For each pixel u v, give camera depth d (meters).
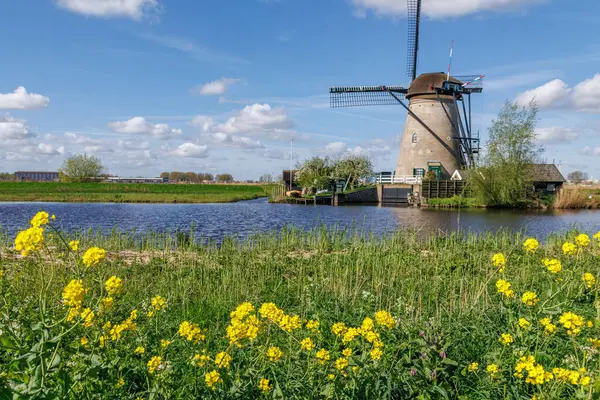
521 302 6.67
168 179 168.12
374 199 58.06
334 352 4.77
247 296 8.11
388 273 9.59
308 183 62.91
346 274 8.91
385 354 4.70
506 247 14.14
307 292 8.16
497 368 4.33
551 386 4.01
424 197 50.28
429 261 11.68
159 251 14.09
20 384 3.07
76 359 3.66
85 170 104.44
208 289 8.60
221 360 3.84
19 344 3.52
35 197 59.00
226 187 95.69
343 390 3.89
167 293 8.20
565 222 31.89
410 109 53.06
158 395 3.86
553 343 5.36
